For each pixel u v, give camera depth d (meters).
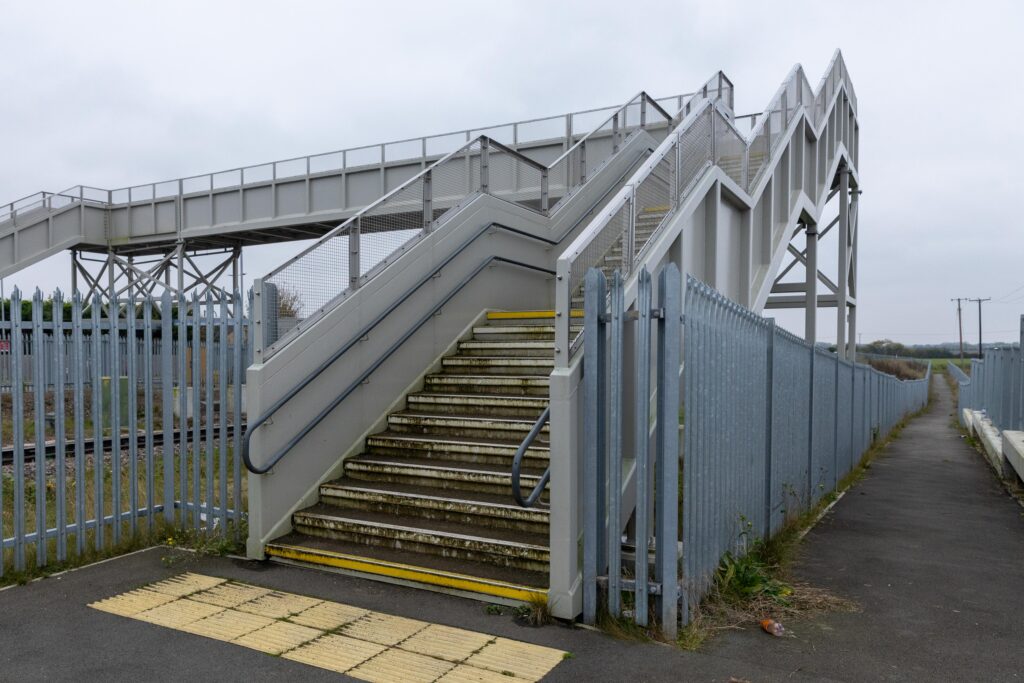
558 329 4.58
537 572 5.03
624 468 5.24
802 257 20.94
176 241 27.80
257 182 25.16
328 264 6.61
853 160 22.48
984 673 3.95
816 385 10.08
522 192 12.18
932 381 84.31
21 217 26.95
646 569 4.38
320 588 5.16
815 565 6.31
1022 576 5.95
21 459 5.38
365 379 6.92
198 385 6.29
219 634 4.32
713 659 4.05
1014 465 10.95
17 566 5.34
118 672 3.82
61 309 5.63
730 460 5.64
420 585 5.12
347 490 6.22
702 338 4.82
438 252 7.98
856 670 3.96
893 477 13.30
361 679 3.75
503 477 5.92
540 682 3.72
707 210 8.44
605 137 14.12
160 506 6.42
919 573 6.04
